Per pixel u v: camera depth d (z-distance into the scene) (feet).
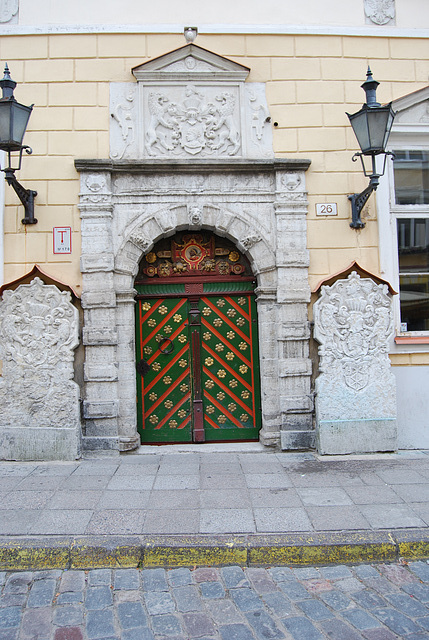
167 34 20.85
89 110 20.44
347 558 12.42
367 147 18.40
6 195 19.99
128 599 10.89
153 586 11.41
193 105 20.61
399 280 21.63
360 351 19.80
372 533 12.89
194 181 20.33
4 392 19.02
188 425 20.97
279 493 15.49
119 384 19.75
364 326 19.81
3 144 17.47
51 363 19.03
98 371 19.45
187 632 9.68
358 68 21.38
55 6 20.81
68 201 20.01
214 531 12.96
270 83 21.01
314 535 12.79
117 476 17.12
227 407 21.12
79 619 10.14
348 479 16.70
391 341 20.71
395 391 19.80
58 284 19.26
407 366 20.76
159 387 20.98
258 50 21.04
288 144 20.88
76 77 20.52
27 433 18.95
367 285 19.97
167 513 14.05
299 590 11.19
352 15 21.65
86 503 14.78
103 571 12.10
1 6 20.77
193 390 20.98
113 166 19.84
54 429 18.93
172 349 21.04
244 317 21.24
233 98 20.83
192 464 18.44
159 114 20.52
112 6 20.94
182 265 21.24
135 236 19.90
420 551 12.57
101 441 19.39
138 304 21.09
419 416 20.74
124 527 13.21
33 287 19.13
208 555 12.39
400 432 20.63
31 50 20.54
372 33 21.45
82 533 12.92
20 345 19.11
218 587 11.34
